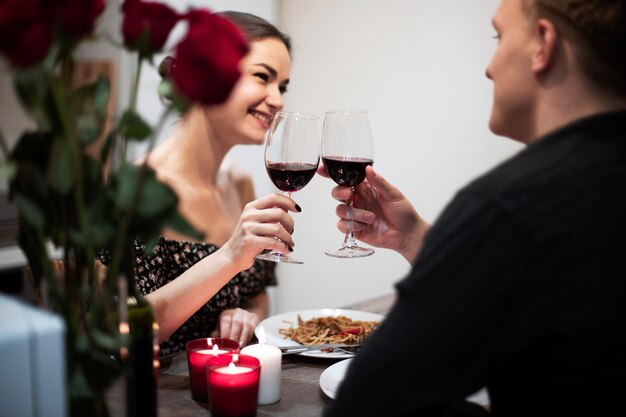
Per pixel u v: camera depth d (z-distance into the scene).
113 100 2.85
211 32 0.67
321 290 3.37
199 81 0.67
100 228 0.77
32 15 0.65
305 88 3.31
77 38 0.73
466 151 3.01
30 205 0.76
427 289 0.77
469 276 0.76
